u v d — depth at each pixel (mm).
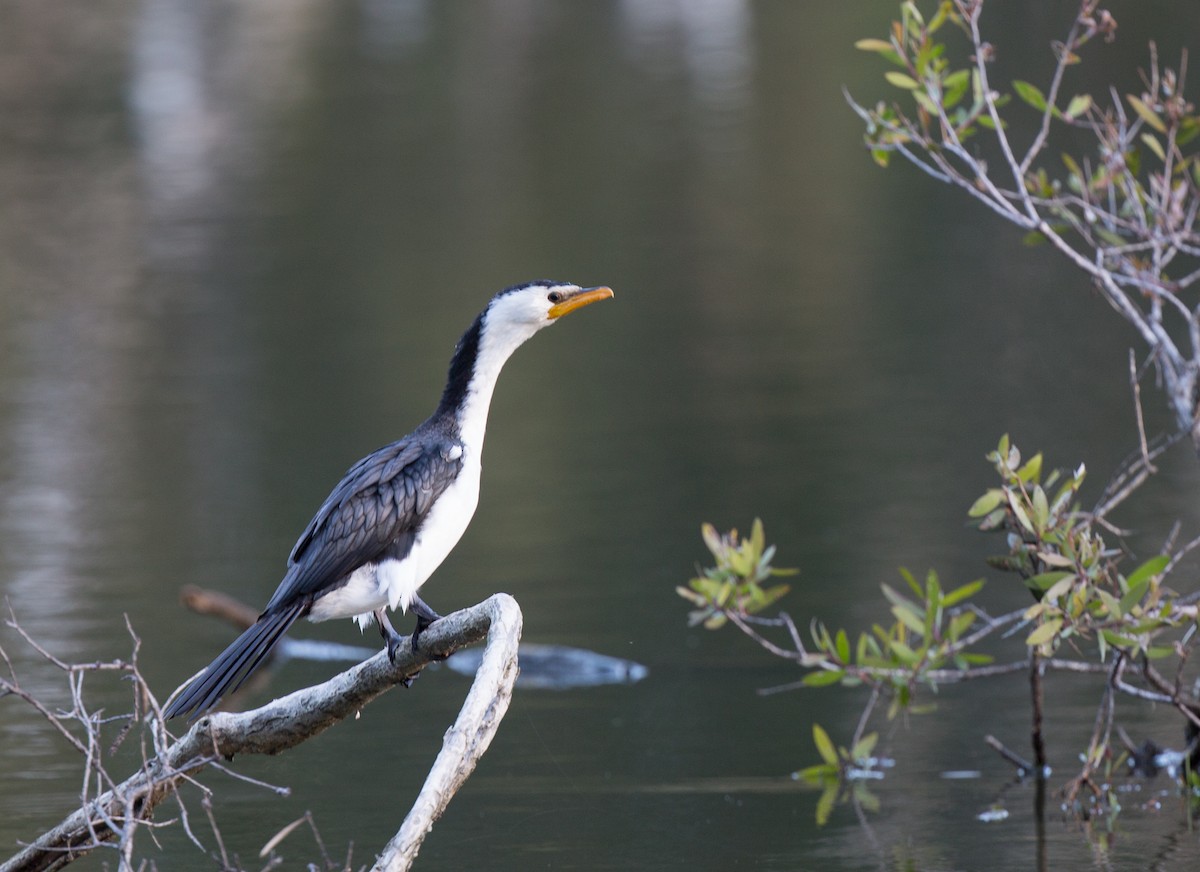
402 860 5539
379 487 6801
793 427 16188
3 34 36094
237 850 8203
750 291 21406
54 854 6746
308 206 25953
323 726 6746
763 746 9633
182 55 35156
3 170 28031
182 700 6352
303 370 18594
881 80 32156
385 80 34250
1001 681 10703
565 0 41469
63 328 20547
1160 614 8383
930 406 16578
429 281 22078
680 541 13164
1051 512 8305
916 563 12500
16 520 14133
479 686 5906
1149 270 9797
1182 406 9273
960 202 25141
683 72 34375
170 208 25938
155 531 13797
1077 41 9625
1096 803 8719
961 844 8188
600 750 9594
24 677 10727
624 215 25297
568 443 16047
